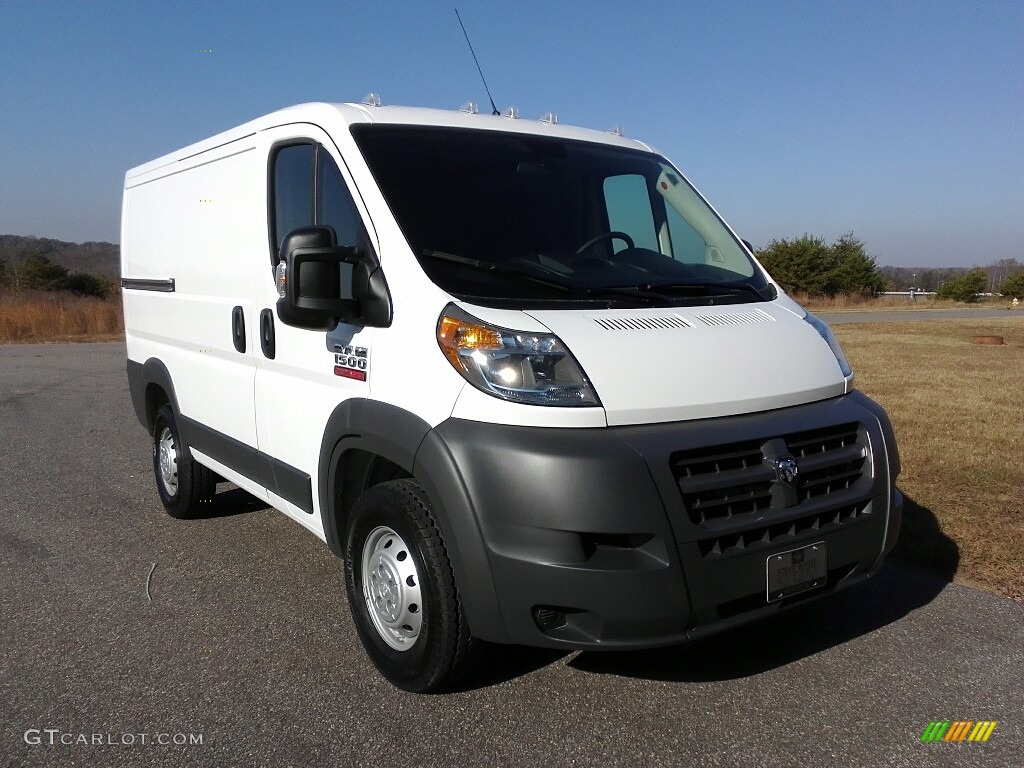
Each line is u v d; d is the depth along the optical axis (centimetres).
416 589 339
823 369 362
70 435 923
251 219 451
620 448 294
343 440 368
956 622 418
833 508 329
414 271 340
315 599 457
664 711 338
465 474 302
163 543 550
